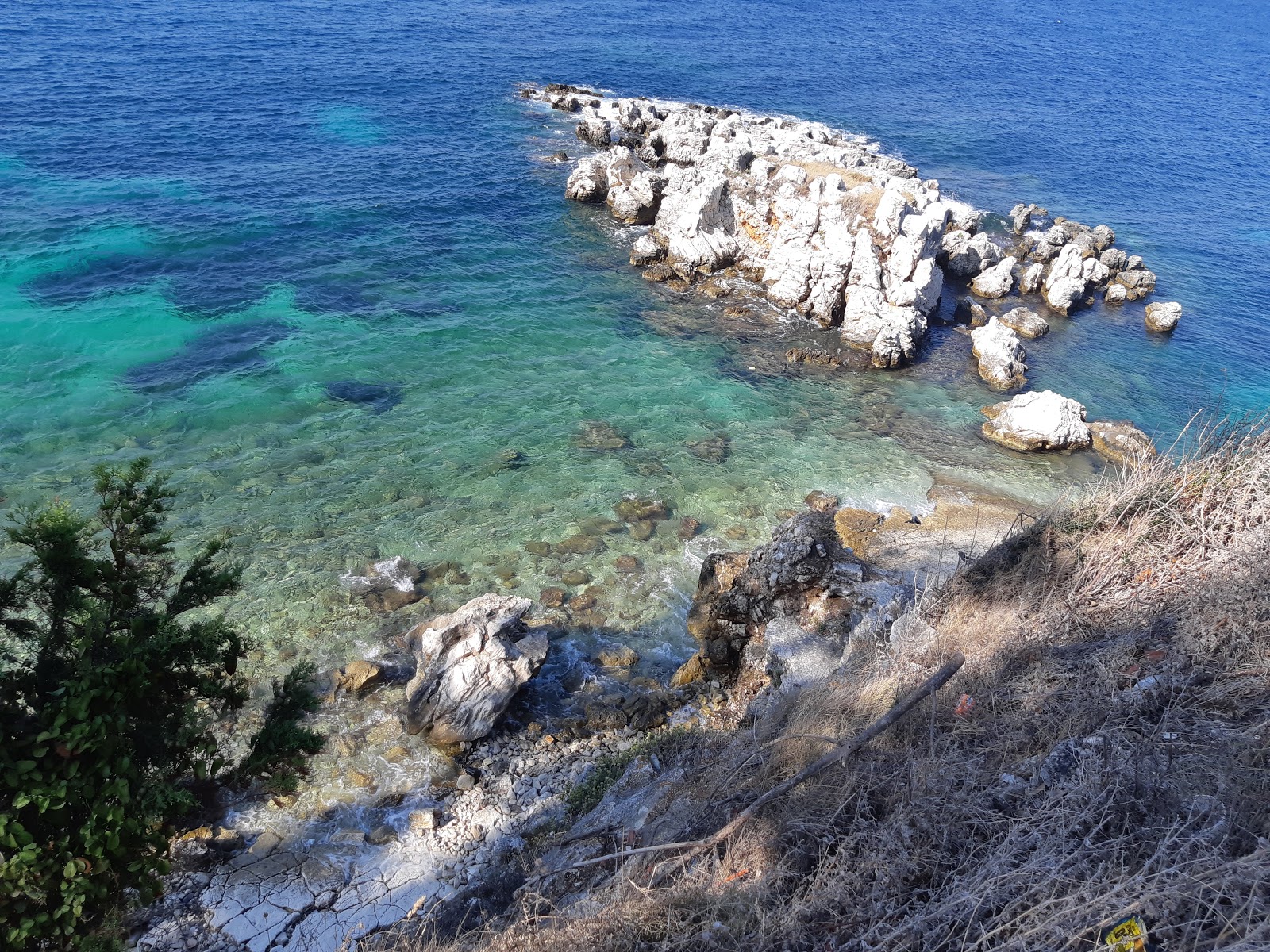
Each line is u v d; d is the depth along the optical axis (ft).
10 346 109.81
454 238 157.38
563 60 283.59
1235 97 330.54
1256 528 50.14
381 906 49.55
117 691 38.96
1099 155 245.24
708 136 199.00
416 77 245.45
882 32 389.60
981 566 58.44
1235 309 161.27
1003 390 127.44
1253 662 41.01
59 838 37.17
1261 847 28.99
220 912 48.49
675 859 38.88
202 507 87.10
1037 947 27.86
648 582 81.61
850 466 104.58
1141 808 32.89
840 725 45.01
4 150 164.76
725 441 107.14
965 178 216.95
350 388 111.24
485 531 87.25
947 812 35.37
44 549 41.32
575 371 121.19
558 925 37.32
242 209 156.04
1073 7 545.03
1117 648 44.55
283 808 56.49
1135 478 58.03
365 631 72.84
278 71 232.32
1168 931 27.45
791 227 144.97
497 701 63.05
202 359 113.29
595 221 171.01
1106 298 161.38
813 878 34.88
